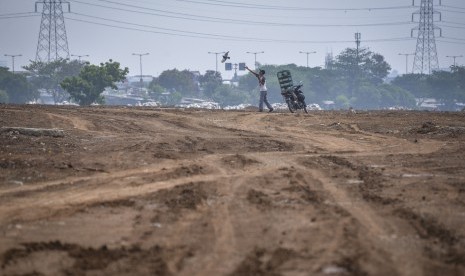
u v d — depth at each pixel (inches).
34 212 1111.0
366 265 808.9
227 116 3336.6
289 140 2298.2
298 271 787.4
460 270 794.2
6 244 914.7
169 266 813.2
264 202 1189.1
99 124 2655.0
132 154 1801.2
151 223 1040.2
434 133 2496.3
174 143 2089.1
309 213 1098.1
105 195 1252.5
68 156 1731.1
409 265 811.4
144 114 3216.0
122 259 846.5
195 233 974.4
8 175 1439.5
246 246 900.0
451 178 1470.2
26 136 2079.2
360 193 1282.0
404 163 1716.3
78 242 930.1
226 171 1557.6
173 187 1334.9
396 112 3836.1
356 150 2021.4
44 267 816.9
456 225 1028.5
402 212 1105.4
